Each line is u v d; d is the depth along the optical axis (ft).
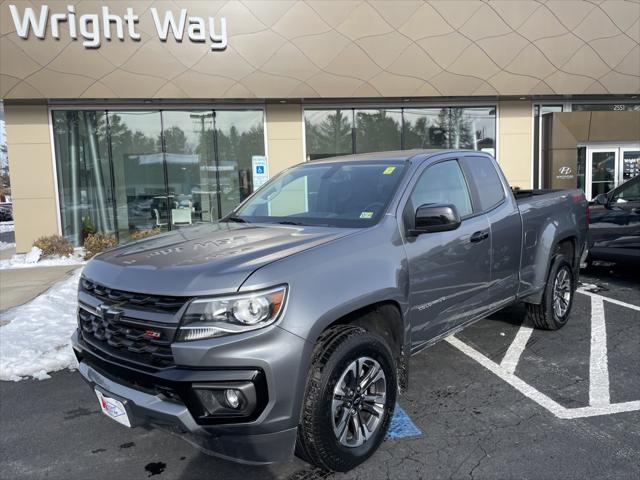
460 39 43.83
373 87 43.55
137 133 44.37
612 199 25.36
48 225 43.06
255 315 8.09
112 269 9.59
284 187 13.97
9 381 14.96
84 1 38.17
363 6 42.19
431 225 10.77
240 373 7.94
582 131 47.96
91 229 43.24
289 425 8.29
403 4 42.65
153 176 45.06
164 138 44.78
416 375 14.21
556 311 17.25
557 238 16.60
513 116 49.37
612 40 45.80
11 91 38.68
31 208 42.65
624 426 11.16
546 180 49.57
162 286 8.43
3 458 10.82
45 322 20.40
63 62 38.65
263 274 8.34
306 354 8.41
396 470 9.77
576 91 46.29
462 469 9.75
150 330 8.45
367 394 9.76
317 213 12.15
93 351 9.61
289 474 9.82
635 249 23.91
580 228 18.34
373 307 10.17
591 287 24.29
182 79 40.65
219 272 8.38
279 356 8.10
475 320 13.62
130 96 40.27
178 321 8.11
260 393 8.04
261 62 41.60
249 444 8.13
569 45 45.27
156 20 39.32
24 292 27.71
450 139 48.98
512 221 14.64
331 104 46.68
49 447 11.21
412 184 11.89
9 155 41.88
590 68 45.98
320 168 14.07
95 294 9.78
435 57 43.78
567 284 17.76
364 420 9.82
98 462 10.55
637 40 46.21
